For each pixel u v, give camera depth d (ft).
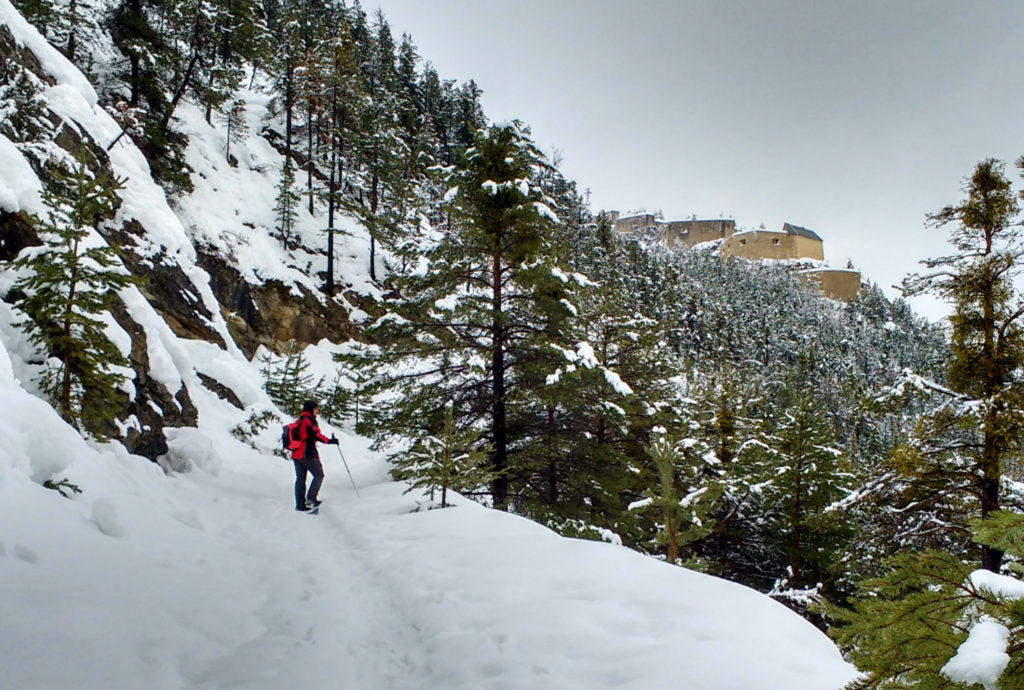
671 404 62.49
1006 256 29.96
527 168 41.14
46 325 23.52
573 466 44.98
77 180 24.81
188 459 35.63
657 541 32.40
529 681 10.52
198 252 93.30
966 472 31.78
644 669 10.55
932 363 33.94
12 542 12.38
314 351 104.42
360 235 130.52
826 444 52.85
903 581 6.71
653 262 248.52
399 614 14.57
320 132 133.69
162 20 108.78
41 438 17.35
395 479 36.32
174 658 10.87
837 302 539.29
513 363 39.91
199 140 115.55
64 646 9.78
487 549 18.07
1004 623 5.64
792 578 51.37
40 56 47.37
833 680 10.00
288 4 181.06
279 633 13.02
